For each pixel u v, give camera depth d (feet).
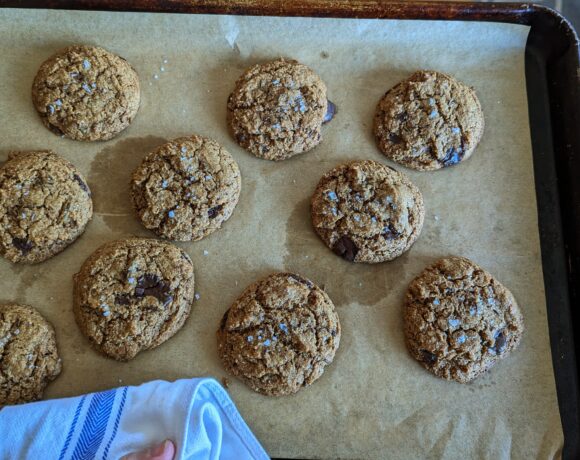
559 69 1.10
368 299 1.03
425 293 0.99
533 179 1.08
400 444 0.95
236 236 1.04
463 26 1.09
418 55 1.12
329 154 1.09
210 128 1.09
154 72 1.10
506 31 1.10
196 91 1.10
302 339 0.95
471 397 0.98
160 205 1.00
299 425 0.95
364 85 1.12
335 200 1.03
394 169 1.08
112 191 1.05
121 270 0.97
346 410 0.96
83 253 1.02
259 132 1.05
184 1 1.04
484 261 1.05
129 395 0.89
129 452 0.87
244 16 1.08
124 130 1.07
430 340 0.97
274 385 0.94
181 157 1.02
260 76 1.06
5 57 1.07
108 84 1.04
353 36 1.10
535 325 1.02
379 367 0.99
